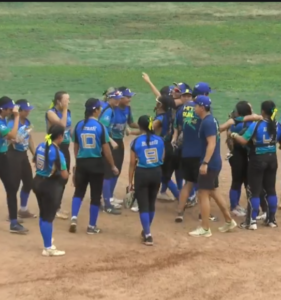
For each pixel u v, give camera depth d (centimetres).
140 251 1362
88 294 1155
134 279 1217
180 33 4538
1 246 1378
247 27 4672
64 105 1506
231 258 1323
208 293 1162
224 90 3338
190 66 3822
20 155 1494
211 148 1380
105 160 1602
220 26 4697
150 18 4928
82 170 1442
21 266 1274
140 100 3098
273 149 1490
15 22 4719
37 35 4391
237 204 1627
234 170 1588
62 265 1280
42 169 1293
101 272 1248
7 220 1557
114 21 4831
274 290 1174
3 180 1438
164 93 1673
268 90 3356
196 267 1273
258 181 1493
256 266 1280
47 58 3922
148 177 1388
